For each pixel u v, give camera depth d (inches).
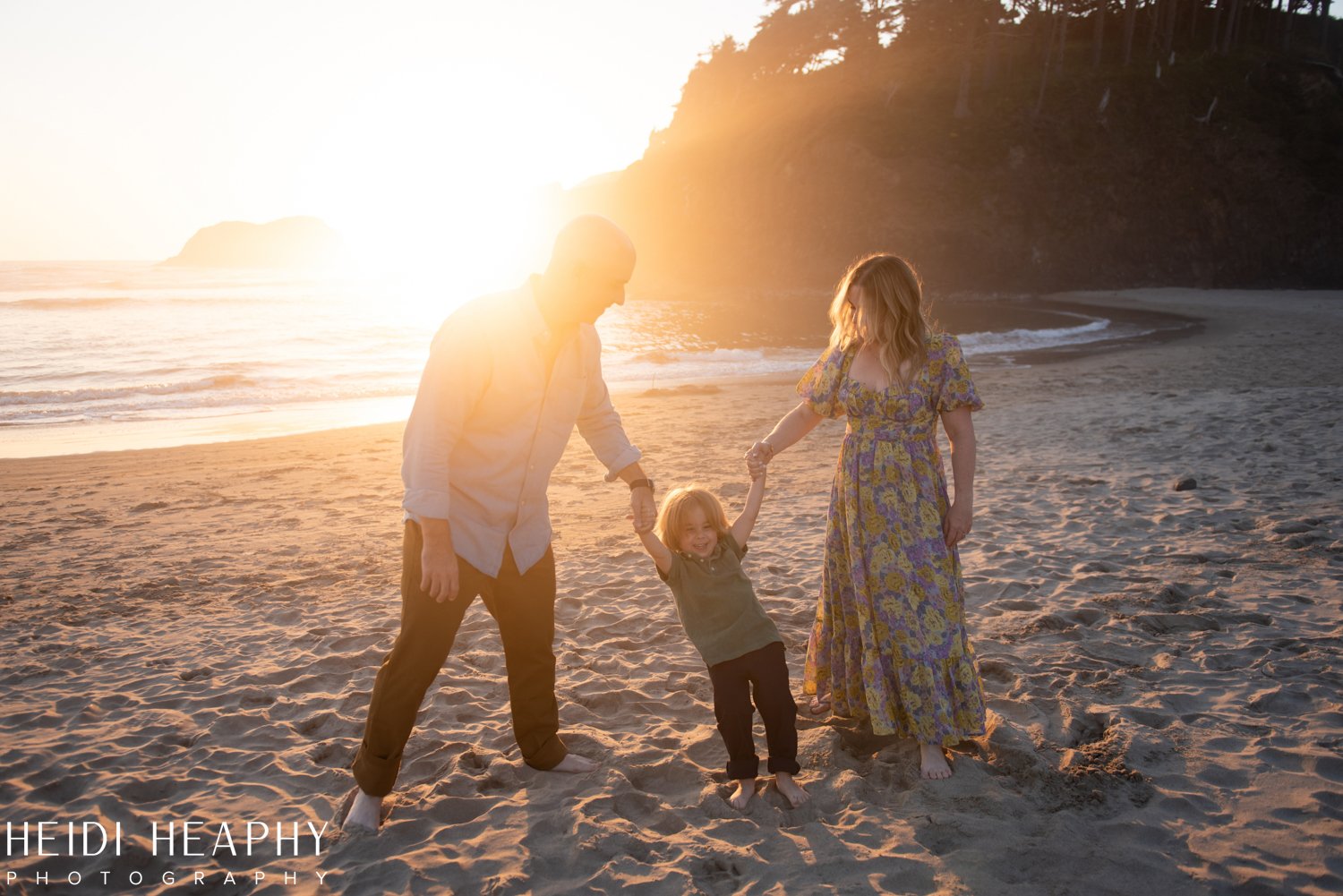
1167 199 2385.6
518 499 107.2
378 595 202.7
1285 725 125.4
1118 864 95.3
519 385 100.6
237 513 296.4
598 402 117.6
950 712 113.7
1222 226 2359.7
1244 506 243.3
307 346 1035.3
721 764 122.6
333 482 346.9
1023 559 207.9
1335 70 2625.5
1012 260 2309.3
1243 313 1445.6
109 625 185.8
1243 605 173.2
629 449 118.6
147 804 113.4
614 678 153.0
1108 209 2367.1
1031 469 310.0
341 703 143.4
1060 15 2864.2
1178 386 573.6
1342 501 240.7
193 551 245.9
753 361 911.0
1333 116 2506.2
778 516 265.0
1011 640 161.3
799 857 98.7
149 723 136.6
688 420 495.2
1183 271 2345.0
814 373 122.2
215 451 427.5
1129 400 486.0
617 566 221.3
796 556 221.1
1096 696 136.5
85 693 148.6
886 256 115.0
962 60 2842.0
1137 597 179.3
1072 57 2807.6
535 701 116.9
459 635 173.8
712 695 145.3
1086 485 281.4
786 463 354.3
